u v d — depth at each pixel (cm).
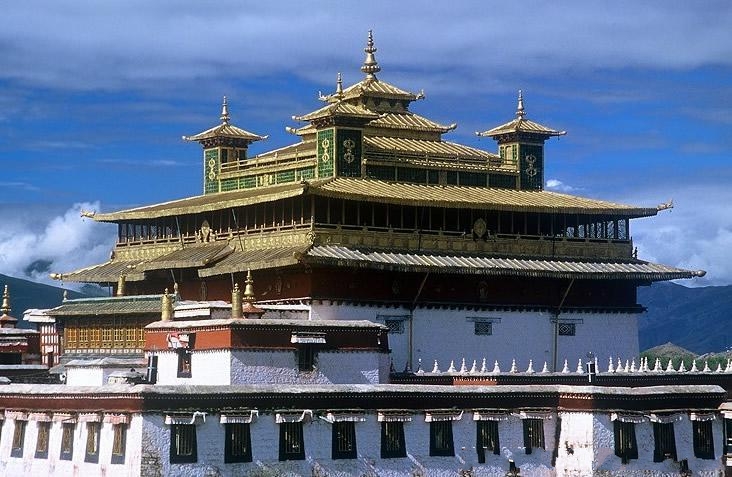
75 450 9581
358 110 12662
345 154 12606
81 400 9556
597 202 13400
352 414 9812
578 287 12975
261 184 13538
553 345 12794
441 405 10256
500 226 12725
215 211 12738
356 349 10525
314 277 11438
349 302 11594
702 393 11194
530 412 10638
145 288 13262
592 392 10594
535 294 12731
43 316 13250
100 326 12356
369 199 11788
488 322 12425
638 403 10781
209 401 9281
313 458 9650
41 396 9956
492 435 10475
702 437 11169
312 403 9681
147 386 9144
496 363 11606
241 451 9369
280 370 10144
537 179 13812
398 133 13550
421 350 12019
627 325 13288
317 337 10300
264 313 10981
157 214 13150
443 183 13175
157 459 9075
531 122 13875
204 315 10662
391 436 10012
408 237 12162
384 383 10906
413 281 11988
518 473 10538
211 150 14225
